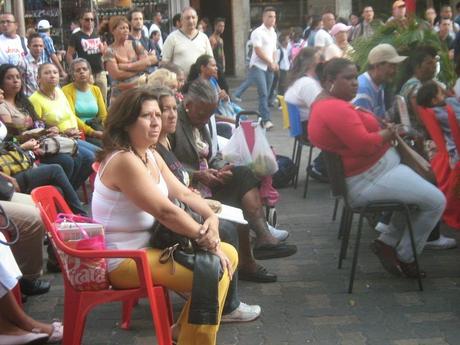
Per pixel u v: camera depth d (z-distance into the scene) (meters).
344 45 9.59
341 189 4.71
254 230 5.28
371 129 4.75
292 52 13.55
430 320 4.23
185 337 3.42
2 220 3.87
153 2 16.94
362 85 6.23
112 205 3.48
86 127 7.30
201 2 20.31
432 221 4.68
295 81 7.22
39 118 6.49
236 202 5.09
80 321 3.45
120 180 3.42
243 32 20.25
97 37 10.65
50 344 3.96
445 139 5.52
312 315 4.34
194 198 3.79
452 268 5.07
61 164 6.15
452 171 5.40
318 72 7.11
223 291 3.48
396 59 6.11
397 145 4.79
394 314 4.33
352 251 5.48
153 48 11.87
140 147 3.52
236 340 4.04
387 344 3.94
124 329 4.18
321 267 5.15
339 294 4.65
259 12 20.94
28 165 5.40
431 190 4.61
